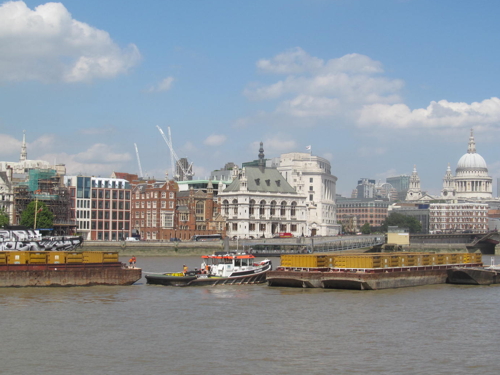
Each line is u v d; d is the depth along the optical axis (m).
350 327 81.81
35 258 112.06
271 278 119.69
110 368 62.81
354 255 124.12
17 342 72.25
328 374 61.44
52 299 99.38
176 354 67.88
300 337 75.75
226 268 123.19
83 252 115.44
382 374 61.66
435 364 65.12
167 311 91.38
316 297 106.38
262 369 62.78
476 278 128.50
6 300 97.75
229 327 81.00
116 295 104.81
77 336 75.31
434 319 88.06
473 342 74.38
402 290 117.31
